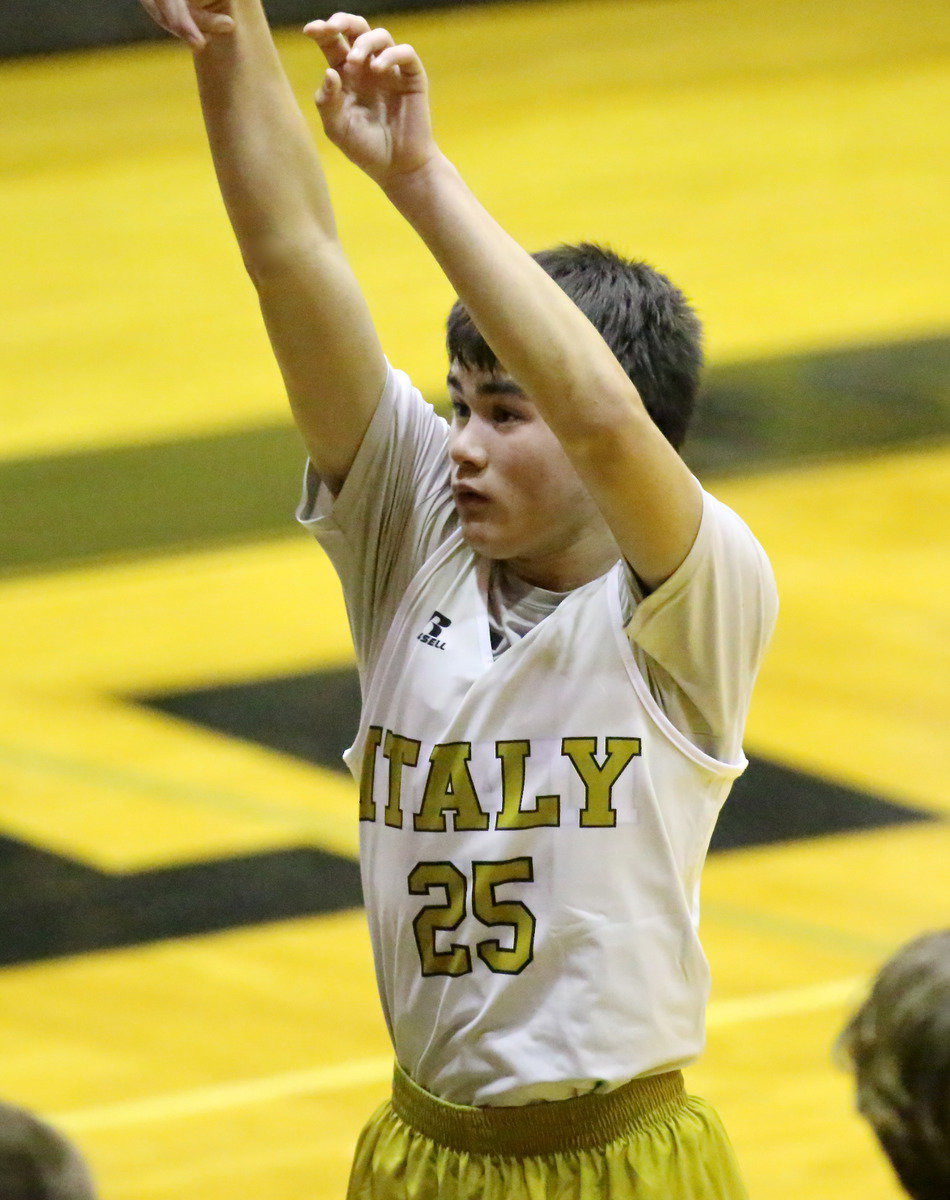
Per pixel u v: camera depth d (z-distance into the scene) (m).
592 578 5.98
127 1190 11.23
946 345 24.69
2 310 27.09
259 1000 13.27
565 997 5.70
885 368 24.08
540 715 5.78
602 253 6.09
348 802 15.67
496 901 5.76
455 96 35.12
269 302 5.91
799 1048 12.49
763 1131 11.62
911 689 17.20
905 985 3.62
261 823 15.38
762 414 22.88
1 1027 13.00
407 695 5.99
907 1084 3.55
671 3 39.75
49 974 13.58
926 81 35.16
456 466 5.86
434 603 6.04
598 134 33.12
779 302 26.30
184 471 22.16
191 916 14.22
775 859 14.65
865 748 16.22
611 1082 5.71
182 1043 12.82
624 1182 5.77
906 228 28.86
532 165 31.86
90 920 14.17
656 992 5.76
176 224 30.05
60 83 36.22
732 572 5.55
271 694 17.42
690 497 5.42
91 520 21.02
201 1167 11.48
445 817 5.84
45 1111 12.07
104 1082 12.39
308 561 20.16
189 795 15.78
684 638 5.60
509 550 5.83
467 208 5.18
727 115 33.84
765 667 17.66
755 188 30.62
